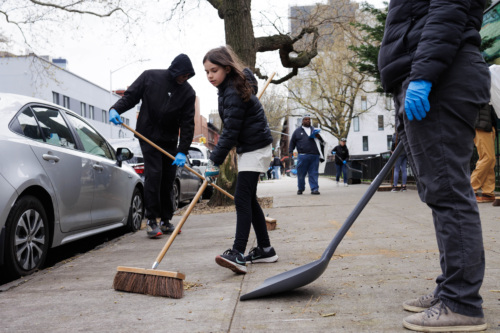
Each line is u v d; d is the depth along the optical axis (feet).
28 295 10.61
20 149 13.05
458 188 6.98
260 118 12.28
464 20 6.70
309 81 122.31
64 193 14.94
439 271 10.59
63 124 16.60
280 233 17.99
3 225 11.91
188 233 19.75
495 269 10.48
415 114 6.89
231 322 7.95
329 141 175.94
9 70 107.65
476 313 6.79
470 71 6.93
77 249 18.76
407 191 38.42
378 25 45.80
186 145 18.49
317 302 8.80
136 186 22.77
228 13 33.65
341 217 21.83
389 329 7.13
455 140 6.97
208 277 11.52
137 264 13.62
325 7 47.75
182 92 18.65
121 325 8.09
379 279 10.20
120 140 31.73
